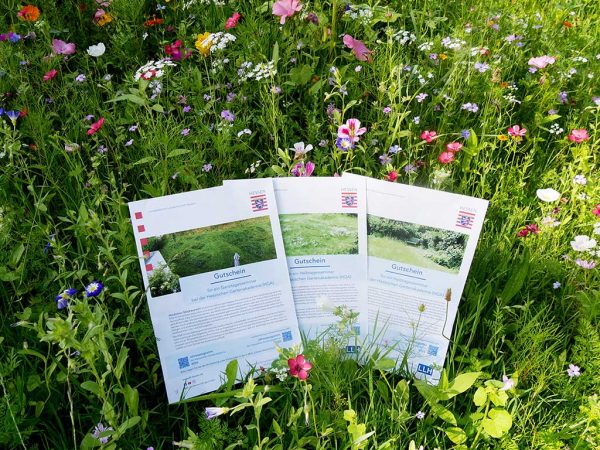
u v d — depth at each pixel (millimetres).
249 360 679
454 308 691
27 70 1050
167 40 1193
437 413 619
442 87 1087
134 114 1008
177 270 676
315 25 1121
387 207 712
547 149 1041
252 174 930
